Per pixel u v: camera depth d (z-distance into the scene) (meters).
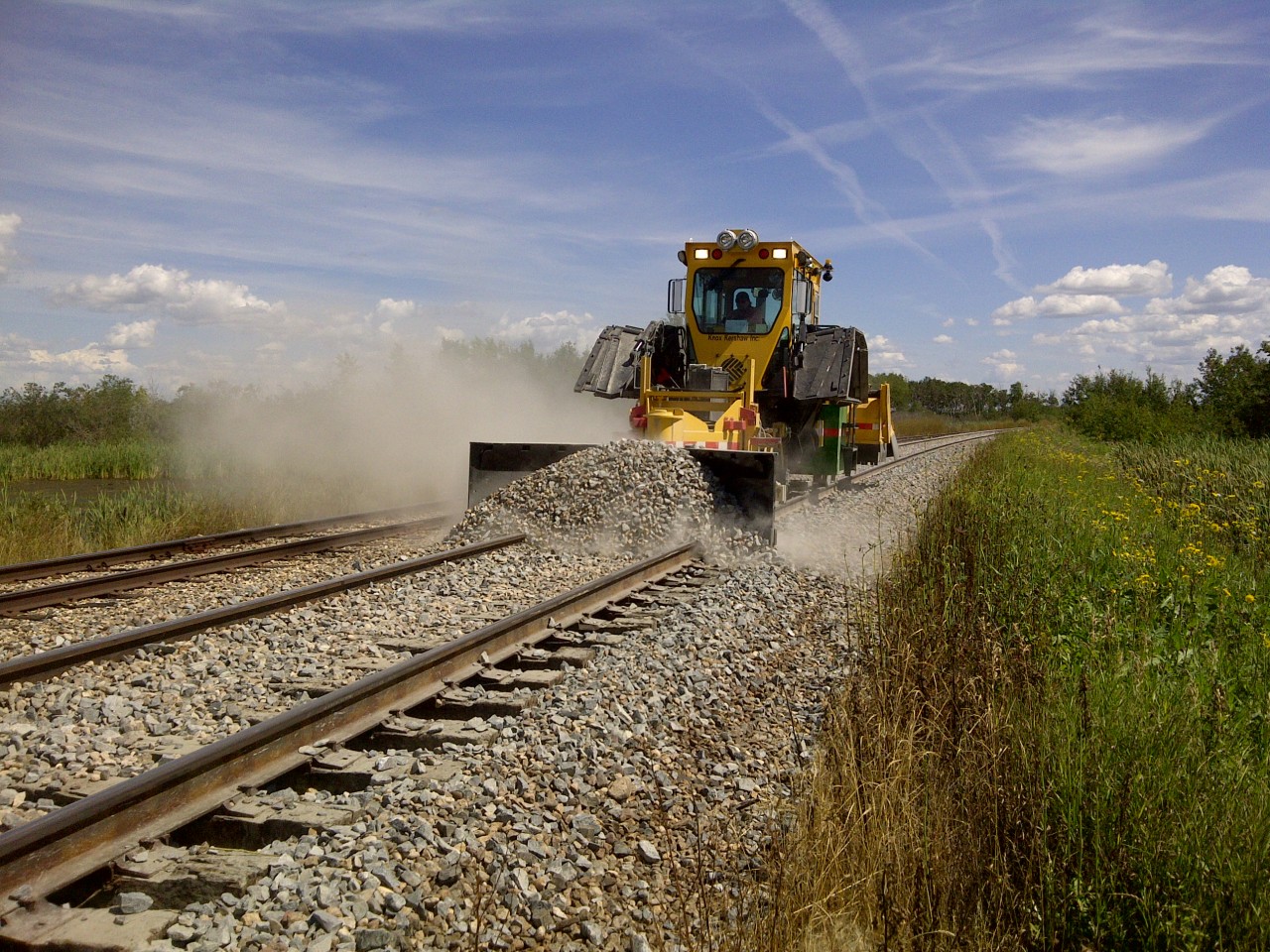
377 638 6.86
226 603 8.17
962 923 3.31
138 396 28.05
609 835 4.00
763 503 10.94
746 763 4.80
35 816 4.01
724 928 3.22
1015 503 11.84
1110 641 6.06
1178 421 34.75
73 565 9.48
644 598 8.11
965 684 4.97
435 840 3.80
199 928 3.16
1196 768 4.04
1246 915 3.16
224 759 4.12
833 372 14.62
